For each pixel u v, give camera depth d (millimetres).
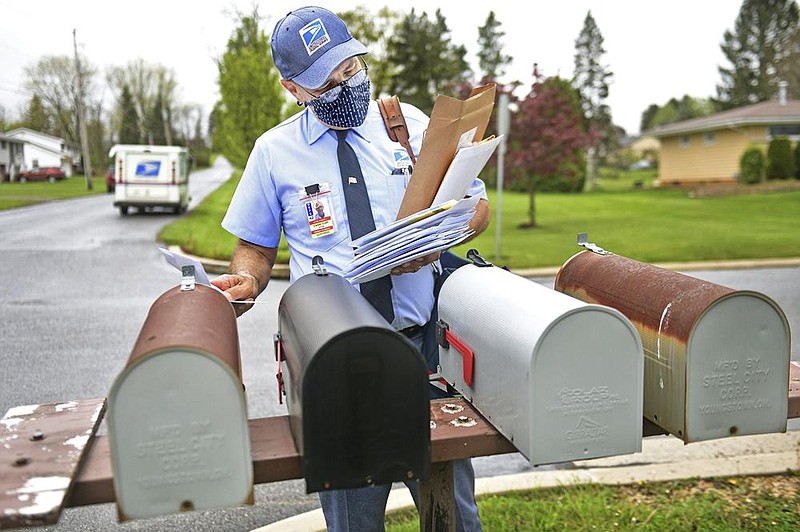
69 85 62438
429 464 1236
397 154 1881
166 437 1088
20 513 1024
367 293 1817
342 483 1204
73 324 7070
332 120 1816
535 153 16844
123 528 3102
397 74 40531
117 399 1065
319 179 1834
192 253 12219
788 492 2822
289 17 1751
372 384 1191
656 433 1507
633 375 1327
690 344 1347
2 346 6172
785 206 21062
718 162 32750
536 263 10914
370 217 1831
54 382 5113
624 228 16234
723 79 59594
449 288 1748
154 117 73000
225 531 3064
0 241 14398
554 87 17688
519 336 1325
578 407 1309
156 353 1065
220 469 1113
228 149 19109
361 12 28359
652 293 1508
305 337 1250
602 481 2988
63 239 14742
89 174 42094
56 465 1174
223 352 1128
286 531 2818
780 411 1402
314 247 1843
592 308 1285
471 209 1567
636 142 71062
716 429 1384
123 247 13344
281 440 1324
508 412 1372
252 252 1916
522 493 2928
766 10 57781
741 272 10320
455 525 1725
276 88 15102
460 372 1655
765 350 1377
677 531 2482
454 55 47688
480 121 1617
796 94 44188
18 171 58219
